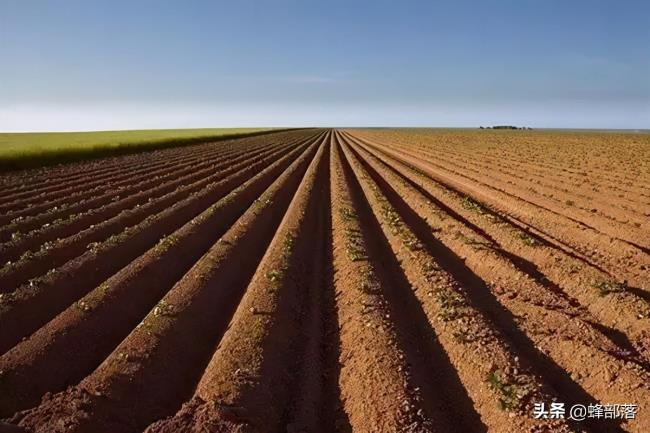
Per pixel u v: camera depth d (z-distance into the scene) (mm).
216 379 8258
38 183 29531
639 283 12492
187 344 9781
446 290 11859
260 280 12461
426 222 19781
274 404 7992
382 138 93438
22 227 18266
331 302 12242
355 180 32219
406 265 14289
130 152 53156
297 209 20969
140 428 7379
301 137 97875
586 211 20281
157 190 26141
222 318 11391
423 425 7258
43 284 11688
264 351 9211
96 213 20109
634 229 17234
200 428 6871
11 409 7625
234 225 18125
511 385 7918
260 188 28219
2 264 14281
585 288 11945
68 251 15094
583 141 75438
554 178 30188
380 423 7297
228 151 55844
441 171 36250
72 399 7438
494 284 12898
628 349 9445
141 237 16562
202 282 12344
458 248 15953
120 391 7887
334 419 7859
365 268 13328
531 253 14758
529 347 9703
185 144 67562
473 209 20578
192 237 16547
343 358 9406
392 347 9258
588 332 9828
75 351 9281
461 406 8016
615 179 29375
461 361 9008
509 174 32781
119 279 12109
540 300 11625
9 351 8891
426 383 8500
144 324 9898
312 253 16234
